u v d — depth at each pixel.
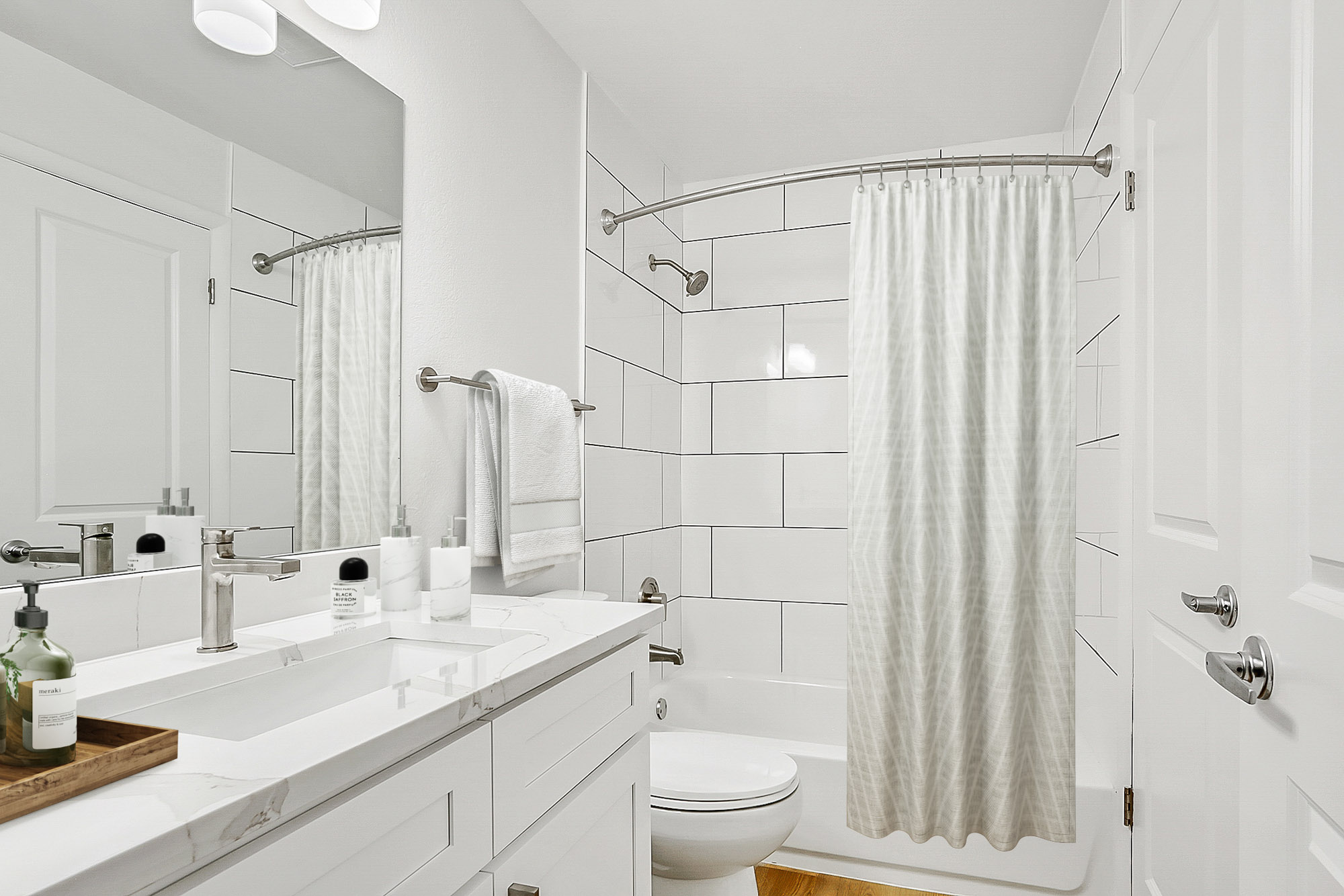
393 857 0.71
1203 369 1.27
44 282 0.94
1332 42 0.83
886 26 2.09
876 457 2.04
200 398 1.14
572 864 1.05
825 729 2.81
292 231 1.30
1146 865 1.65
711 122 2.69
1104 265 2.04
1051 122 2.69
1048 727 1.93
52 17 0.95
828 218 3.05
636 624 1.27
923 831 1.97
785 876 2.28
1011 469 1.97
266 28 1.25
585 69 2.33
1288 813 0.91
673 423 3.10
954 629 1.99
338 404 1.40
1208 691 1.24
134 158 1.05
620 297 2.60
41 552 0.92
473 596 1.53
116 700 0.80
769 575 3.07
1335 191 0.82
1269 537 0.98
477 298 1.81
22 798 0.51
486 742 0.86
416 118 1.62
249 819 0.55
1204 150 1.26
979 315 2.05
